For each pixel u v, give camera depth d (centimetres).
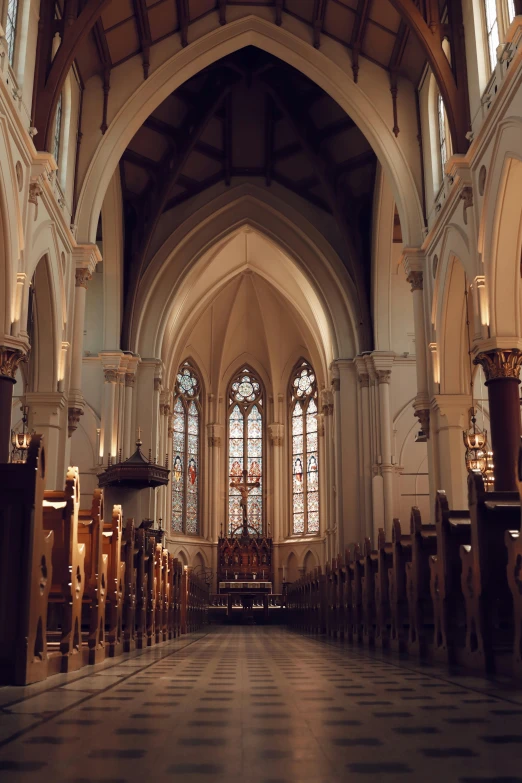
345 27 2050
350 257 2694
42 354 1769
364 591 1366
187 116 2494
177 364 3466
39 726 430
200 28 2086
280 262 3234
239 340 3931
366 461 2636
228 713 486
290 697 571
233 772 317
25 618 615
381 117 2072
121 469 2220
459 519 859
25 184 1495
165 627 1564
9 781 297
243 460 3888
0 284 1409
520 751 359
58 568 758
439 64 1658
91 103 2030
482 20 1583
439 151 1928
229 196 2827
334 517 3027
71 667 759
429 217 1964
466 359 1844
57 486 1777
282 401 3869
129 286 2650
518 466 639
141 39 2016
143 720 454
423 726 432
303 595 2559
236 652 1178
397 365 2844
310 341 3550
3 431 1417
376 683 666
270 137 2700
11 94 1398
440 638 901
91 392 2755
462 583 803
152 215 2609
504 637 838
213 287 3362
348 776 309
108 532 1012
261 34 2097
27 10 1516
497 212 1426
